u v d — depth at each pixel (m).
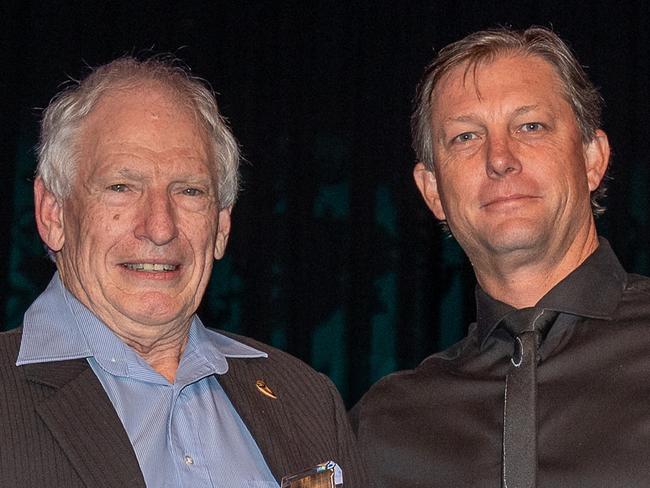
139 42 5.03
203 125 2.54
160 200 2.42
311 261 5.07
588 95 2.74
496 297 2.71
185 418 2.43
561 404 2.52
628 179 5.03
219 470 2.40
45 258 4.87
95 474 2.23
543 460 2.47
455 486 2.55
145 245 2.41
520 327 2.62
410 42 5.13
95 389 2.34
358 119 5.12
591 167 2.77
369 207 5.09
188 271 2.47
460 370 2.72
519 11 5.09
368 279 5.07
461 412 2.64
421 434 2.64
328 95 5.12
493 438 2.57
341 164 5.11
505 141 2.60
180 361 2.51
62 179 2.47
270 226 5.07
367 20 5.16
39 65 4.95
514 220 2.56
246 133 5.07
